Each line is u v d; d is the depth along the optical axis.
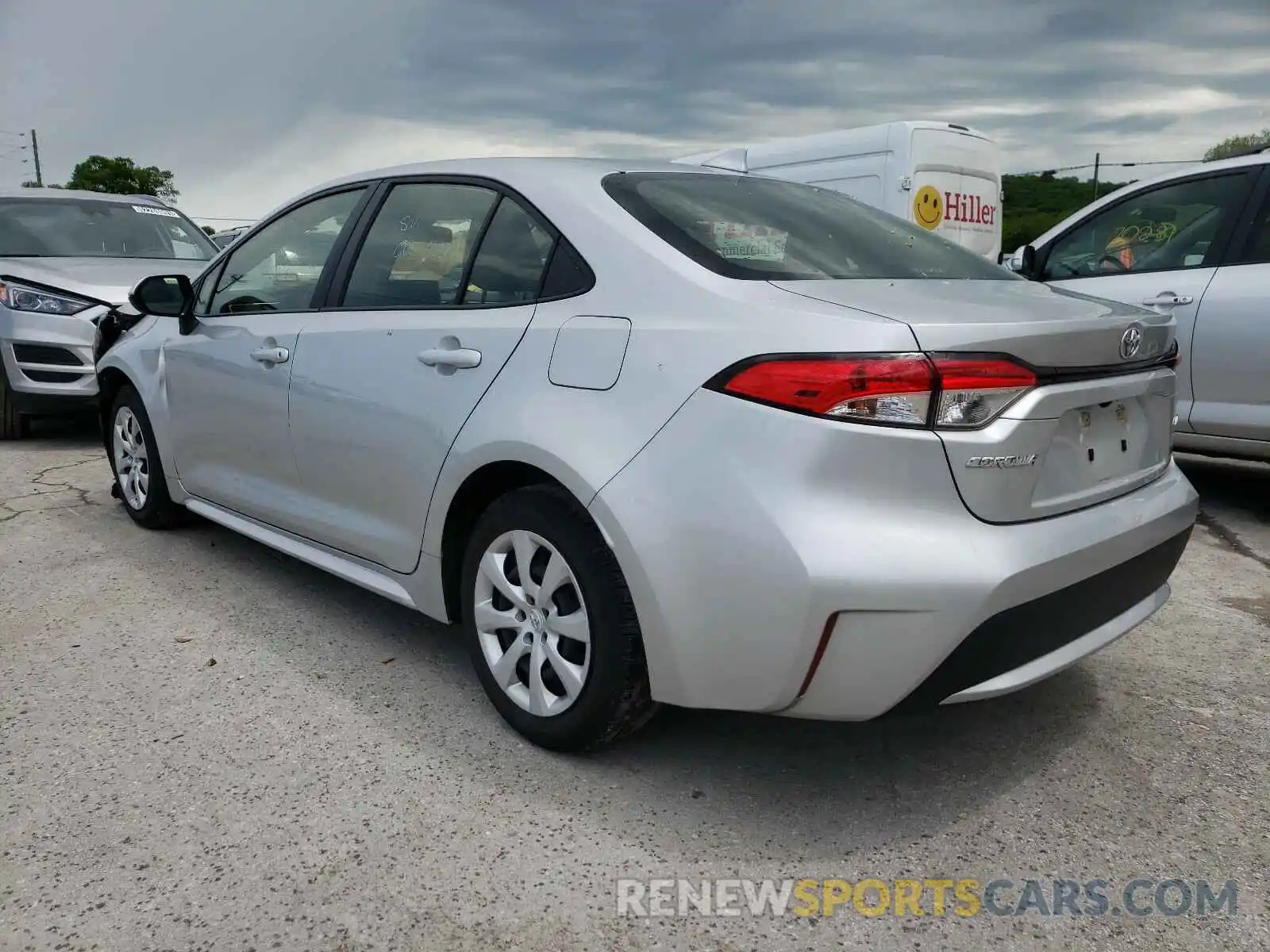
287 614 3.94
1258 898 2.28
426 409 3.03
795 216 3.11
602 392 2.57
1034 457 2.33
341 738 2.96
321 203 3.87
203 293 4.36
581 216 2.85
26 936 2.12
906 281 2.72
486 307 3.00
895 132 9.06
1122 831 2.54
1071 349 2.42
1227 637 3.80
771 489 2.26
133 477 5.00
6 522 5.22
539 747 2.89
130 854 2.39
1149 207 5.68
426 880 2.31
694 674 2.43
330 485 3.50
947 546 2.21
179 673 3.40
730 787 2.71
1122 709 3.19
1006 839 2.49
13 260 7.46
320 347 3.48
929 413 2.21
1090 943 2.14
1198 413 5.30
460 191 3.27
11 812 2.56
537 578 2.79
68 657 3.53
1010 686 2.38
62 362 7.04
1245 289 5.07
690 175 3.24
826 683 2.29
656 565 2.41
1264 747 2.95
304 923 2.17
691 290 2.54
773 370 2.29
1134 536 2.59
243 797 2.63
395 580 3.31
